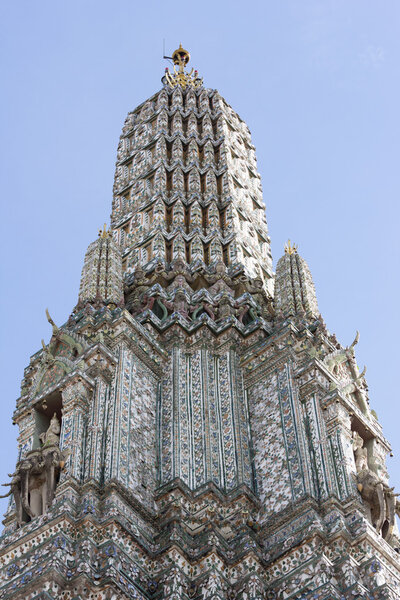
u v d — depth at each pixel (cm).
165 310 4428
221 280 4700
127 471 3562
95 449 3544
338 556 3253
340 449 3581
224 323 4309
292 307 4416
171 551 3300
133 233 5250
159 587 3212
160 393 4022
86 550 3153
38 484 3453
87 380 3747
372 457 3750
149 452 3747
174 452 3753
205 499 3562
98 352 3862
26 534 3266
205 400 3984
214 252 4922
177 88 6262
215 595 3159
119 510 3344
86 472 3459
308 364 3909
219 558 3303
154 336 4253
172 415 3912
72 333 3997
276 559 3319
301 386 3859
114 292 4503
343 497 3438
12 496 3681
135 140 6075
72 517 3256
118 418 3672
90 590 3069
